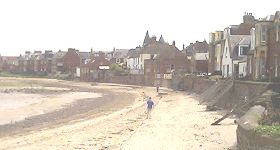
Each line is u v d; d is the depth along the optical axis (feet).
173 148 78.43
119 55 540.93
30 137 98.63
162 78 345.72
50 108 183.01
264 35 161.38
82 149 79.77
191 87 260.62
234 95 139.95
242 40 223.30
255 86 118.21
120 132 102.32
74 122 131.34
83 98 250.98
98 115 152.76
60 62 555.28
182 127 106.42
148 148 79.10
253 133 57.57
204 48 422.00
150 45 413.59
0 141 93.50
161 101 210.38
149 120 126.62
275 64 152.56
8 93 299.38
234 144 78.54
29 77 553.64
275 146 52.34
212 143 81.56
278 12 156.25
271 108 88.43
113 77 428.56
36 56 617.62
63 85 413.80
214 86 174.19
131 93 295.89
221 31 264.31
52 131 109.09
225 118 112.16
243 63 205.67
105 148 79.97
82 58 558.56
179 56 358.43
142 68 406.00
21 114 156.87
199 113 137.69
